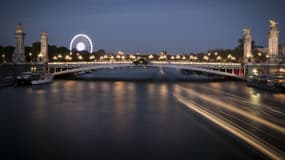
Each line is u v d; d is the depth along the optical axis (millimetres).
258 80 150500
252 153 48469
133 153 48156
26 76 154500
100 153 48281
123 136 57000
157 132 59906
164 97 111500
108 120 70375
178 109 85562
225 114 78688
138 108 86875
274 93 127375
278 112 82250
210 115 77000
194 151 49094
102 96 113500
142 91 131500
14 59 187625
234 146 51594
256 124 67500
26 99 104312
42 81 160875
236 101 102625
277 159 45812
